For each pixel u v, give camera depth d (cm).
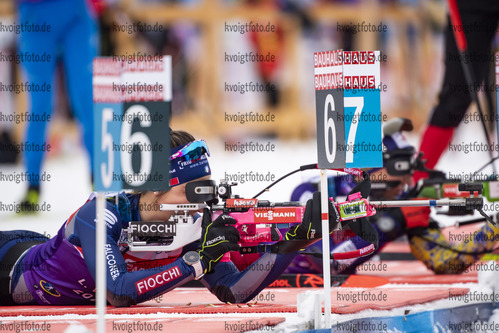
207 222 1253
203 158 1283
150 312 1156
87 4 2725
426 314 1225
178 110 5706
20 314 1168
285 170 4341
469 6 2142
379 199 1733
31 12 2778
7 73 5219
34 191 2973
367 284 1567
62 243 1324
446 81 2239
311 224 1199
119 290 1216
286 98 5897
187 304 1266
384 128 1712
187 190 1241
